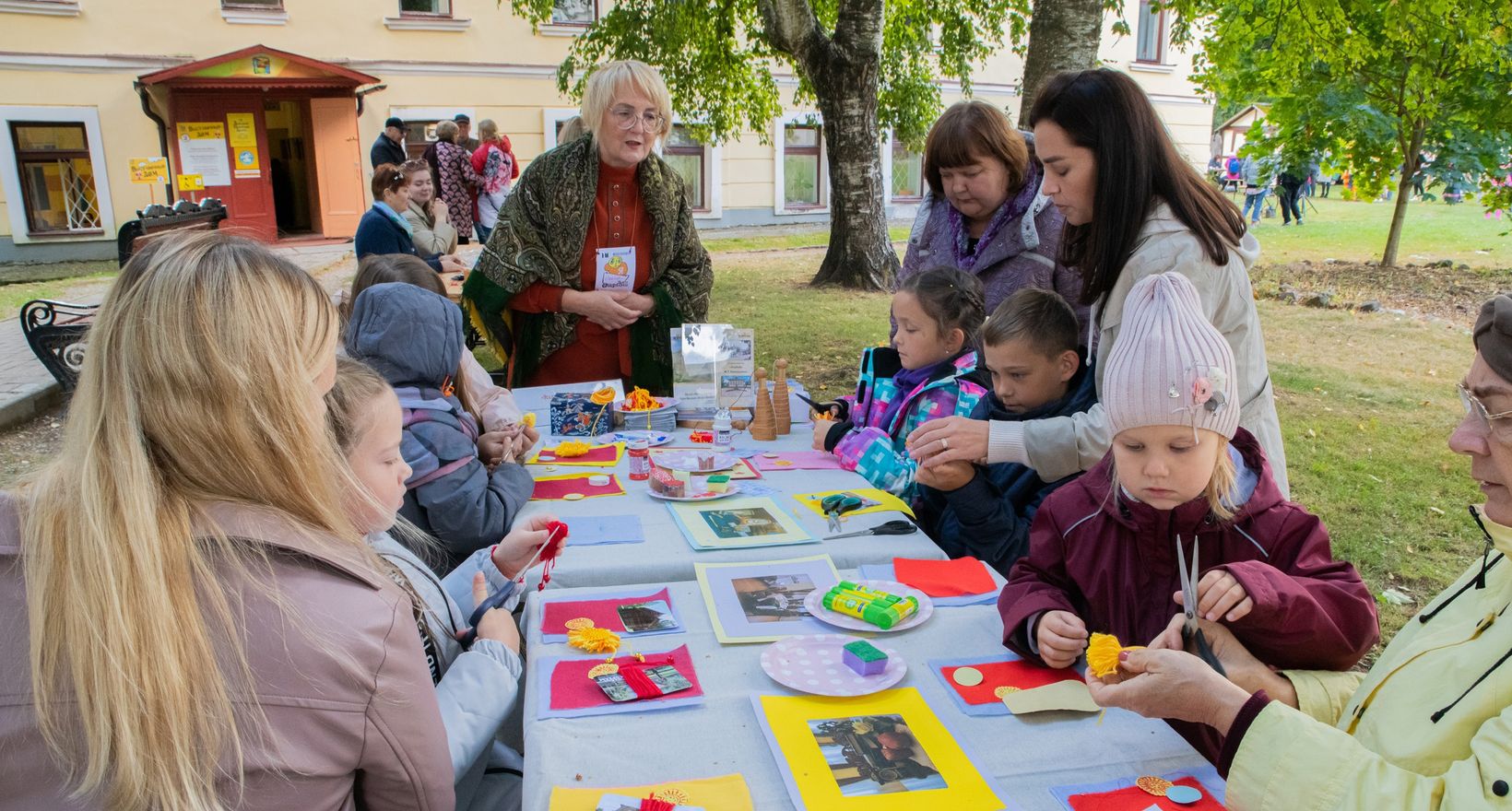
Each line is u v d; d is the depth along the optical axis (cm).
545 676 156
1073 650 154
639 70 344
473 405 289
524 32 1455
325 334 117
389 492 158
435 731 122
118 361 104
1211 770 132
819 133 1709
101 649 96
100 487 100
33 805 102
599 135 350
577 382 387
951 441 214
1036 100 216
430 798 121
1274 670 146
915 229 336
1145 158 200
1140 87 203
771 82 1178
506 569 198
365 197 1429
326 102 1375
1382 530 421
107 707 97
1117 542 168
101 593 97
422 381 233
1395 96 999
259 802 104
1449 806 98
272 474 109
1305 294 968
